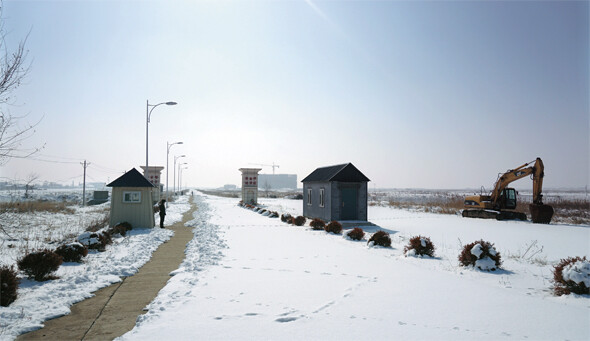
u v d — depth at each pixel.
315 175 29.84
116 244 14.62
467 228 22.39
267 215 30.22
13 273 7.50
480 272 10.09
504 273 10.07
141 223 20.78
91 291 8.19
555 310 6.84
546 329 5.88
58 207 32.94
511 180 28.31
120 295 8.00
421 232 20.36
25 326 5.95
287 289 8.12
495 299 7.50
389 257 12.16
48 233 18.44
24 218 22.95
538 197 26.47
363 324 6.03
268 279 9.01
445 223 25.59
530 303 7.26
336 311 6.66
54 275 9.23
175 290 8.09
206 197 86.81
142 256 12.23
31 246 14.25
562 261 9.43
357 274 9.62
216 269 10.08
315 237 17.02
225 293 7.78
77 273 9.66
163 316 6.36
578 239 17.42
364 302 7.21
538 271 10.38
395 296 7.64
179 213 34.62
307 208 29.95
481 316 6.46
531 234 19.36
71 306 7.22
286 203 55.44
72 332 5.92
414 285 8.55
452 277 9.43
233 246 14.08
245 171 52.62
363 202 25.39
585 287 7.67
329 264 10.88
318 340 5.35
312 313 6.55
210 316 6.36
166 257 12.51
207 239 15.84
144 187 20.92
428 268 10.58
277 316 6.37
